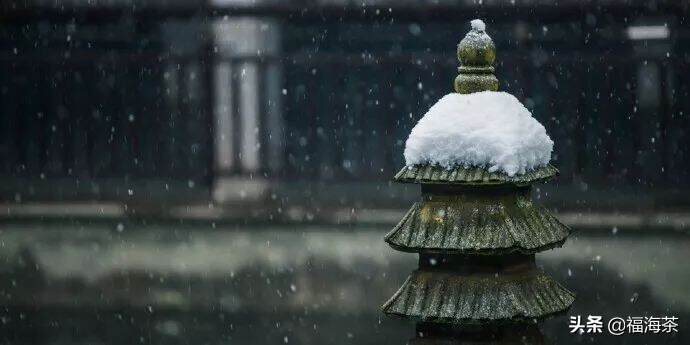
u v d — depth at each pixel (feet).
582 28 229.86
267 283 157.99
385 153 239.71
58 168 243.81
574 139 231.09
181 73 242.17
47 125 243.81
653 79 228.84
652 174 227.81
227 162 264.52
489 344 33.19
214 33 242.17
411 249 33.04
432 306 32.73
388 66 238.07
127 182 241.96
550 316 32.63
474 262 32.99
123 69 242.78
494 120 33.14
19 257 183.11
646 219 206.59
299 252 183.83
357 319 134.82
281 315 137.69
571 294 34.22
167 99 243.19
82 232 207.62
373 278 160.15
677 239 187.01
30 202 239.09
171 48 244.01
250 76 257.75
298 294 150.41
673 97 227.20
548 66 231.30
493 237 32.37
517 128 33.22
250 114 261.44
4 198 239.50
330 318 135.64
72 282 161.99
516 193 33.53
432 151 33.30
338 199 234.79
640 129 229.25
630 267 162.50
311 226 210.79
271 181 241.14
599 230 199.41
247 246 189.88
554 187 228.84
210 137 241.76
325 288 153.89
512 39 233.55
